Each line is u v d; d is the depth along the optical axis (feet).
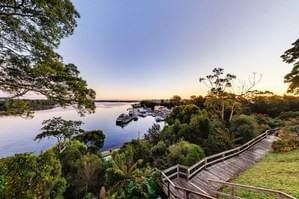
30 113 22.52
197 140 60.64
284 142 51.19
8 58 17.44
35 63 18.20
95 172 65.51
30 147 143.95
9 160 26.50
